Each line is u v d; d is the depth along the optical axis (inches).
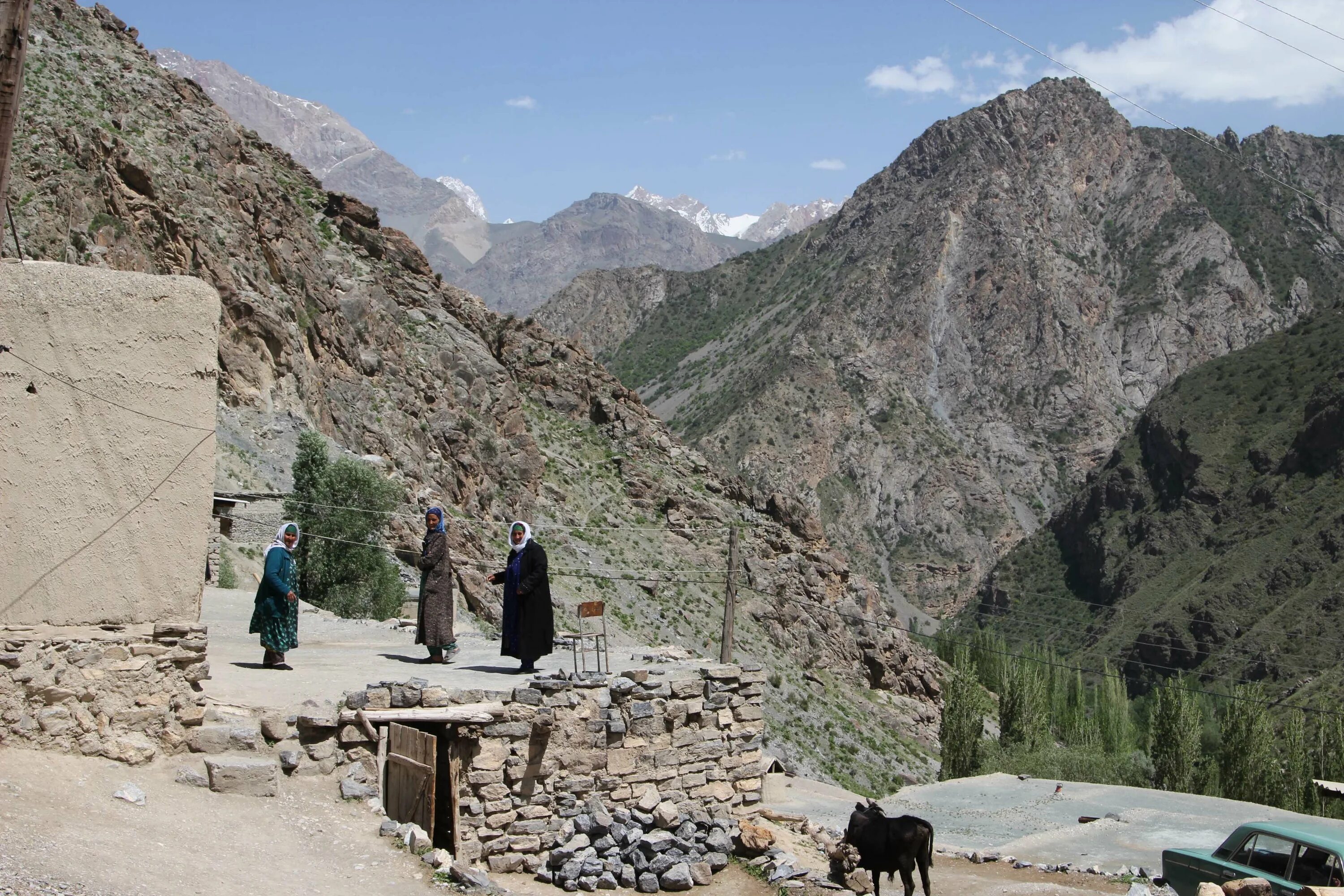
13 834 391.2
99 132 2171.5
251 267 2346.2
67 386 482.6
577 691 570.6
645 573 2992.1
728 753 615.2
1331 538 5944.9
